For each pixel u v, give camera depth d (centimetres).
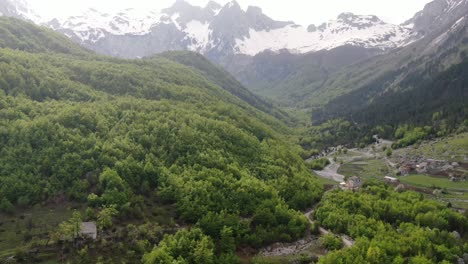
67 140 14512
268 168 16812
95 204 12312
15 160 13338
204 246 11206
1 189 12350
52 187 12838
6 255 10194
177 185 13600
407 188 17825
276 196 14700
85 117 16375
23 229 11325
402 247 11612
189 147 15812
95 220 11681
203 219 12394
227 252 11794
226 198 13800
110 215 11788
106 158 13912
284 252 12425
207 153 15775
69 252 10481
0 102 16412
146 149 15275
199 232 11794
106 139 15538
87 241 10875
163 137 16175
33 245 10588
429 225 13200
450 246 11938
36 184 12794
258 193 14438
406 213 13800
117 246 10894
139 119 17300
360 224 13188
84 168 13600
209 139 16838
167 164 14862
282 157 18725
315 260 11875
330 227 13738
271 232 13000
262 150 18312
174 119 18088
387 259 11112
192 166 15025
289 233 13300
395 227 13525
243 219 13362
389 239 12069
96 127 16112
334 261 11131
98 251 10656
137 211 12356
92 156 14112
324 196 16300
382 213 14038
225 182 14312
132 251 10731
